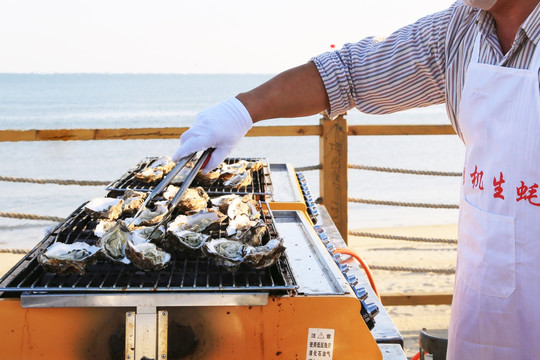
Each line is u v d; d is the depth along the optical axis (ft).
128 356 4.42
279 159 75.61
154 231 5.25
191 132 5.01
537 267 4.33
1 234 39.68
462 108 4.73
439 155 83.10
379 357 4.53
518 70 4.22
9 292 4.41
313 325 4.49
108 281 4.68
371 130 12.54
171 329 4.43
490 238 4.50
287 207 7.52
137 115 139.33
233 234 5.67
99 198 6.57
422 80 5.08
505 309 4.52
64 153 76.28
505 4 4.38
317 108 5.31
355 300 4.47
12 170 67.56
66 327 4.37
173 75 334.65
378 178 64.64
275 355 4.51
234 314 4.46
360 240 36.65
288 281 4.68
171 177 5.15
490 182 4.48
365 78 5.14
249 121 5.04
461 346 4.91
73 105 163.94
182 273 4.90
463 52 4.78
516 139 4.27
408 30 5.12
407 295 12.42
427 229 44.01
